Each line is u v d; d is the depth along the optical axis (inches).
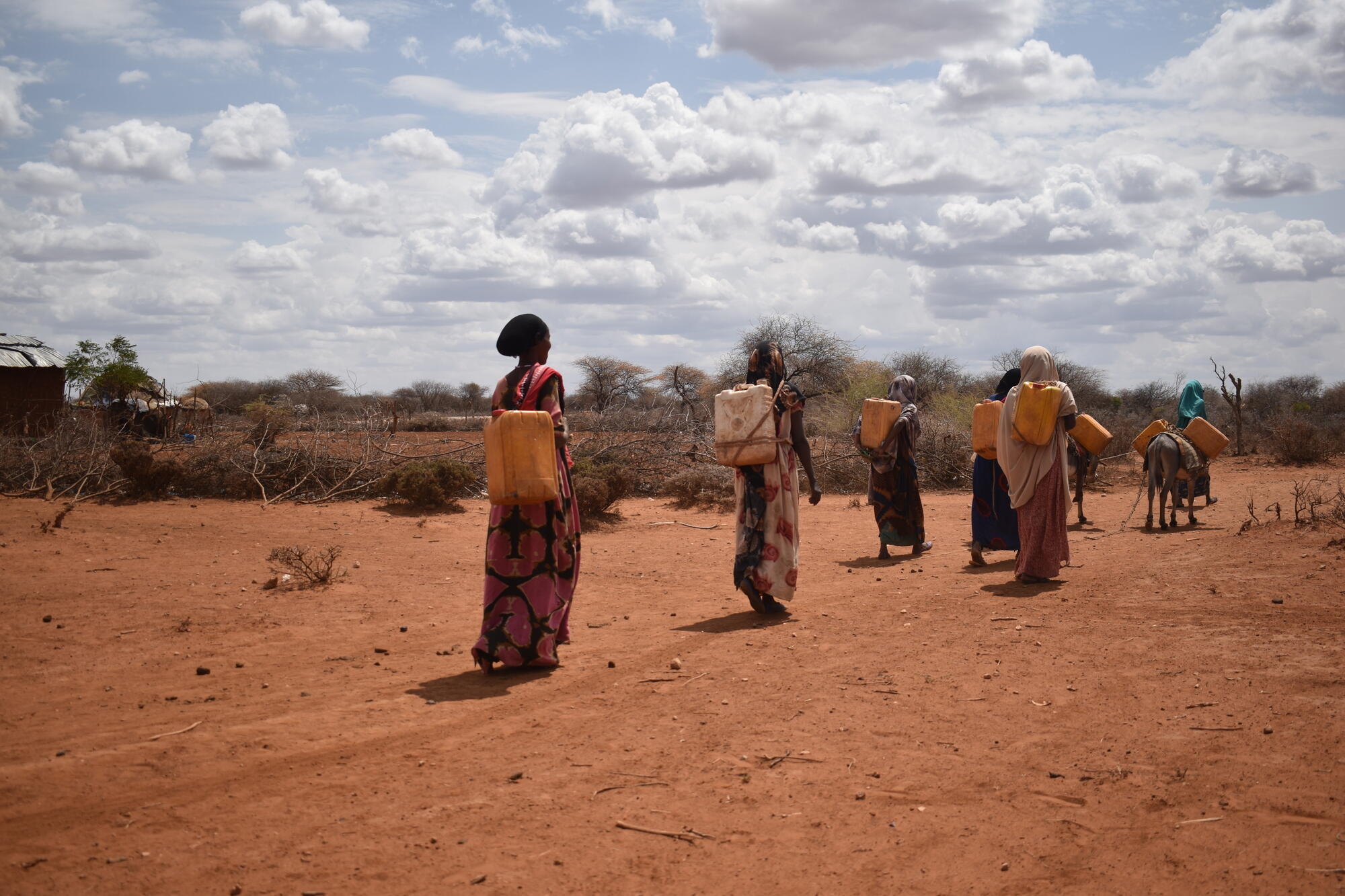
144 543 483.8
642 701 232.2
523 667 266.4
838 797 170.4
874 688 237.1
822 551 512.7
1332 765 173.2
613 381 2046.0
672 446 876.6
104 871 142.1
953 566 439.2
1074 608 326.3
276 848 150.7
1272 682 227.1
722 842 153.3
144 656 278.2
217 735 206.2
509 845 152.3
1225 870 137.7
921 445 880.3
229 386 2247.8
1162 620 300.2
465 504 686.5
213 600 356.8
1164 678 236.7
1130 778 173.6
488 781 180.2
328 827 158.9
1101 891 134.0
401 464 729.6
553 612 266.7
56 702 230.7
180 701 232.8
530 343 272.1
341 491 706.2
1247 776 170.9
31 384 904.3
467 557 486.3
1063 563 428.8
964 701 224.2
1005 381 459.8
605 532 597.3
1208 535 486.6
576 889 137.9
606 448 826.2
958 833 154.3
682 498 719.7
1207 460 558.9
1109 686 231.6
